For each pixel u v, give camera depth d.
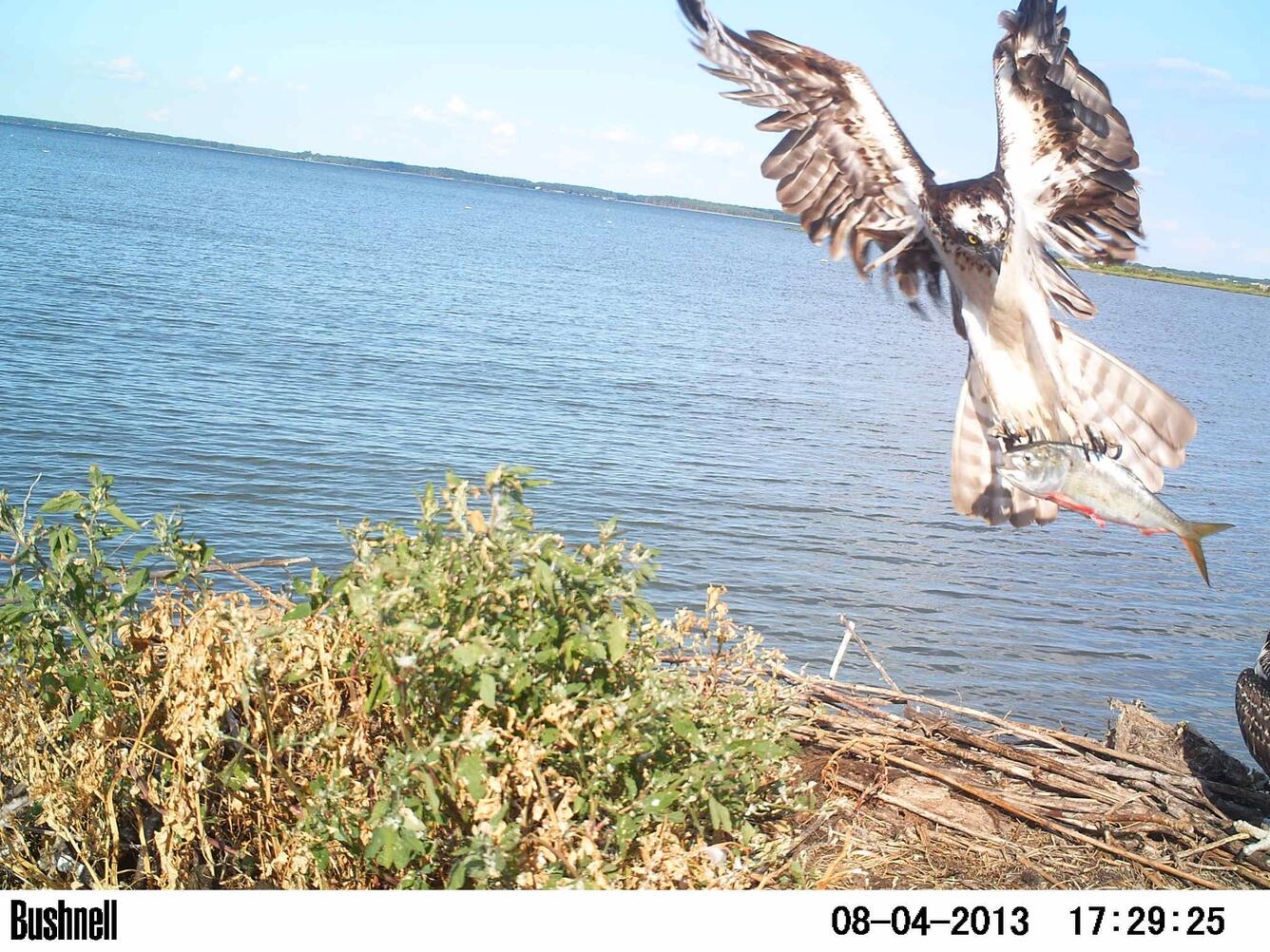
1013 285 4.73
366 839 4.29
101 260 40.50
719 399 27.28
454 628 4.32
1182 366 54.03
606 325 41.25
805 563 15.34
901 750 6.50
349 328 31.91
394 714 4.45
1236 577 17.44
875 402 30.03
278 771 4.41
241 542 13.71
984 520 5.06
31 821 4.96
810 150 4.87
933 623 13.73
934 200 4.77
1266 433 33.88
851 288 94.62
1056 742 6.78
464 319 37.50
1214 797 6.50
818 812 5.38
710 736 4.91
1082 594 15.60
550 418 22.50
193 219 70.31
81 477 15.23
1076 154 4.89
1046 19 4.82
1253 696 6.29
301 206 109.88
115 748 4.63
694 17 4.75
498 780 4.16
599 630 4.46
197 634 4.48
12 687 4.74
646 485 18.36
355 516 15.02
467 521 4.48
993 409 4.95
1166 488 23.72
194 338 26.64
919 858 5.56
